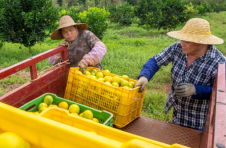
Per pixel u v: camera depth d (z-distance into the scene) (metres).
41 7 8.74
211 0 38.28
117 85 2.32
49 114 1.71
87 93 2.24
